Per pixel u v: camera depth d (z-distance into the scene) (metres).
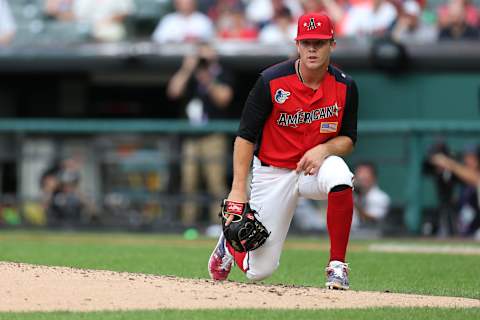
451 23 53.97
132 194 52.47
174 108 62.81
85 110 62.12
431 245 42.62
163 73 55.97
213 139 51.50
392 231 49.28
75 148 53.25
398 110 53.00
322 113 21.02
